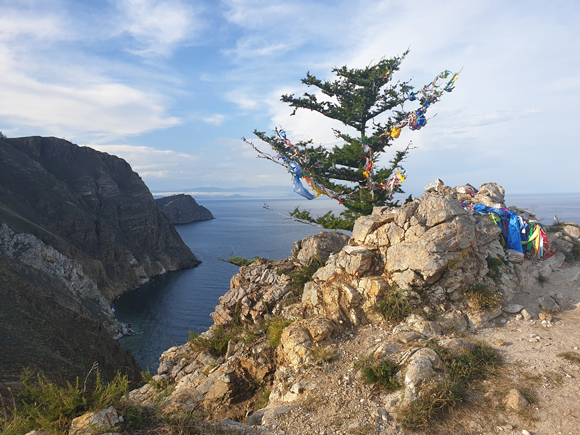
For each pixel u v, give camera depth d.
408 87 24.45
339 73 26.20
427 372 8.41
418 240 11.79
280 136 23.05
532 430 7.07
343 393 8.85
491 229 13.12
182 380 14.28
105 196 143.12
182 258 141.38
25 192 111.12
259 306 15.44
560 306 11.64
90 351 47.34
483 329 10.82
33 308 49.09
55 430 6.81
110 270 107.94
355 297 12.10
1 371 35.03
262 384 11.93
